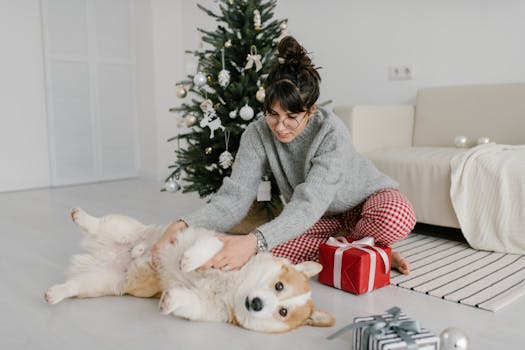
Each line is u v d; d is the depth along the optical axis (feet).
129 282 4.13
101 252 4.18
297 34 10.89
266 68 6.78
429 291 4.59
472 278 4.98
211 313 3.67
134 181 12.91
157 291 4.17
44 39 11.55
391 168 7.11
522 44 7.86
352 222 5.41
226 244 3.70
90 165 12.78
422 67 9.09
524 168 5.78
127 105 13.38
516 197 5.82
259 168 4.98
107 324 3.79
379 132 8.16
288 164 4.92
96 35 12.51
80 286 4.12
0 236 6.82
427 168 6.68
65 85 12.07
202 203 9.42
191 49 13.03
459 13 8.51
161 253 3.83
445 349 3.09
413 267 5.37
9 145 11.34
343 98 10.35
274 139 4.88
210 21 12.27
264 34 7.01
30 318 3.92
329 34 10.34
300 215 4.12
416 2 9.00
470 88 8.09
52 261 5.59
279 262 3.60
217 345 3.44
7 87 11.18
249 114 6.35
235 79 6.96
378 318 3.32
